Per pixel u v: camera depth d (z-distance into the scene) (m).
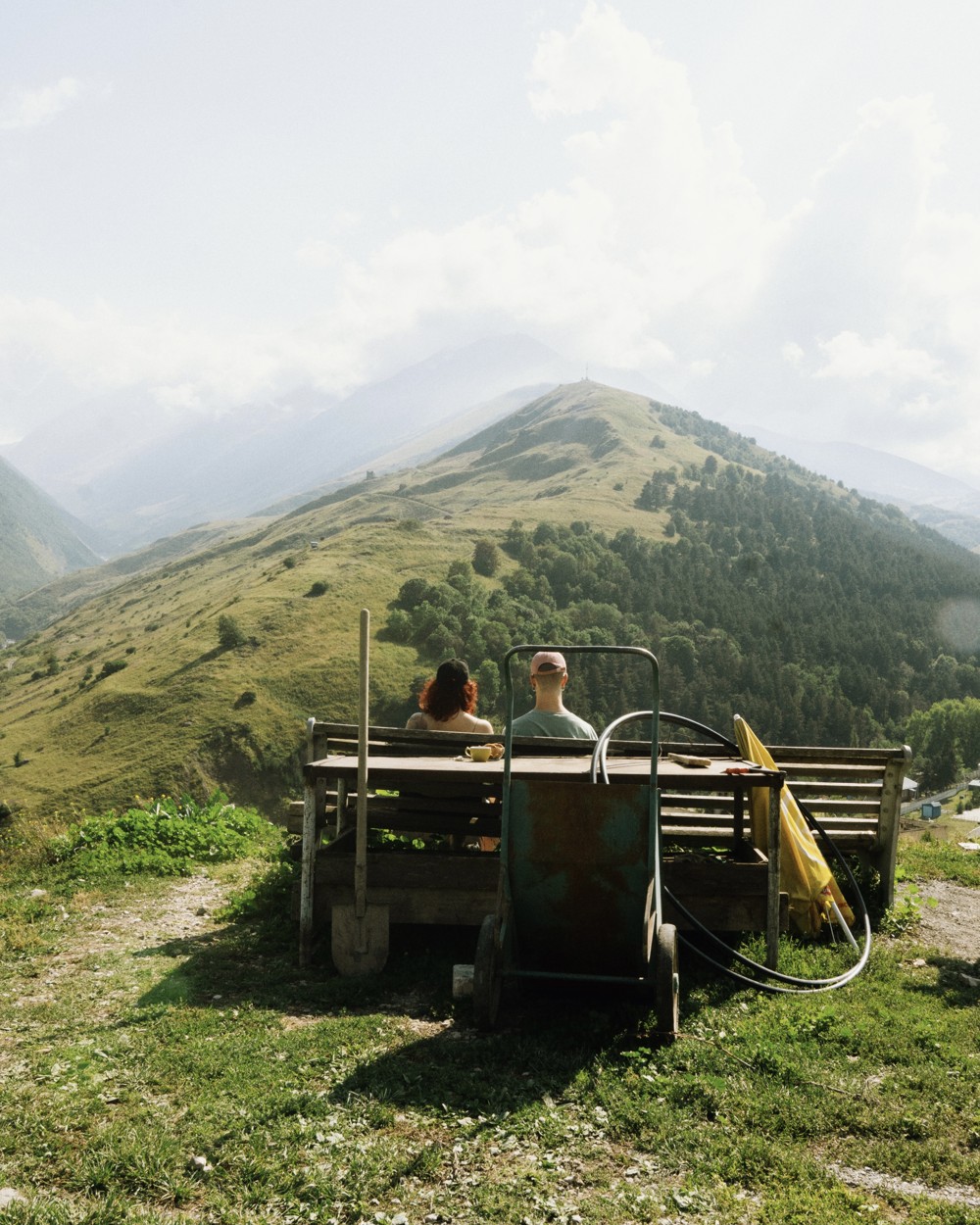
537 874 4.97
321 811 6.95
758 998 5.27
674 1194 3.28
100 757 135.75
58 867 9.17
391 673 153.88
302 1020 5.02
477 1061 4.41
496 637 166.50
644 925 4.88
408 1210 3.20
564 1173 3.45
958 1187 3.39
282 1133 3.63
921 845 11.31
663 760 6.32
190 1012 5.04
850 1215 3.14
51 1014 5.07
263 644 161.88
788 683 183.00
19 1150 3.52
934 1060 4.42
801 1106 3.91
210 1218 3.11
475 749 6.30
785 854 6.48
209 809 11.29
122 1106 3.88
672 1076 4.20
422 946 6.21
